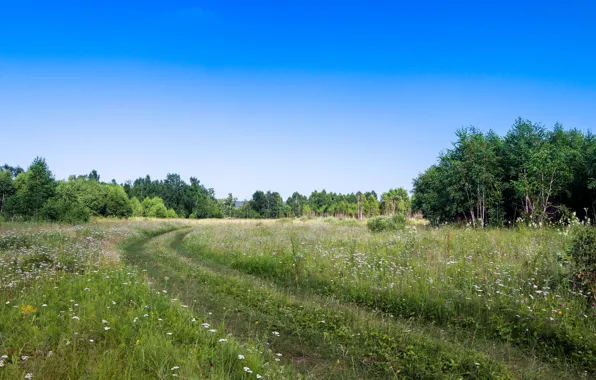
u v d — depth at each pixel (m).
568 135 26.70
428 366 5.08
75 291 7.84
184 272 12.11
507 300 7.14
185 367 4.30
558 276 7.88
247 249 15.67
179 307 6.95
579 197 23.94
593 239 7.60
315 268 11.24
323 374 4.96
